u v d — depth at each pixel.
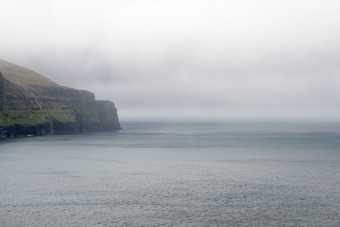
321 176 110.62
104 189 91.81
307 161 144.88
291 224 65.75
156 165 133.50
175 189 92.38
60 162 137.00
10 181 99.75
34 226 64.12
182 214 71.19
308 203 79.06
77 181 101.25
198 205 77.31
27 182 98.69
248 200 81.56
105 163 137.25
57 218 68.50
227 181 102.88
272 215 70.56
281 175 112.31
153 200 81.31
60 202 79.12
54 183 98.06
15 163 131.88
